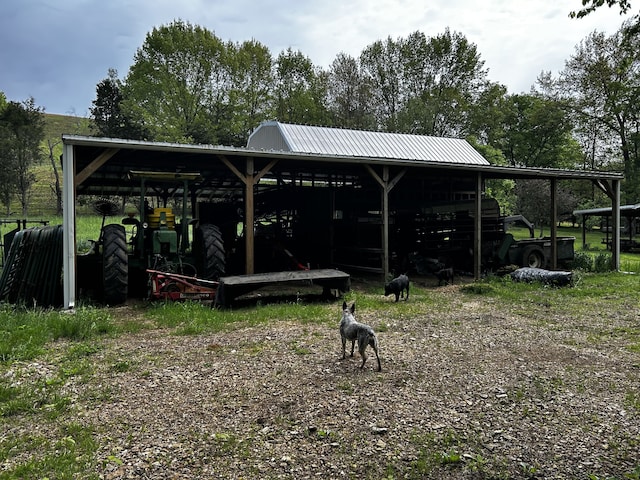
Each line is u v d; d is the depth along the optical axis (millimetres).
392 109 38031
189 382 4016
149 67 31391
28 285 7633
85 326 5637
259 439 2990
